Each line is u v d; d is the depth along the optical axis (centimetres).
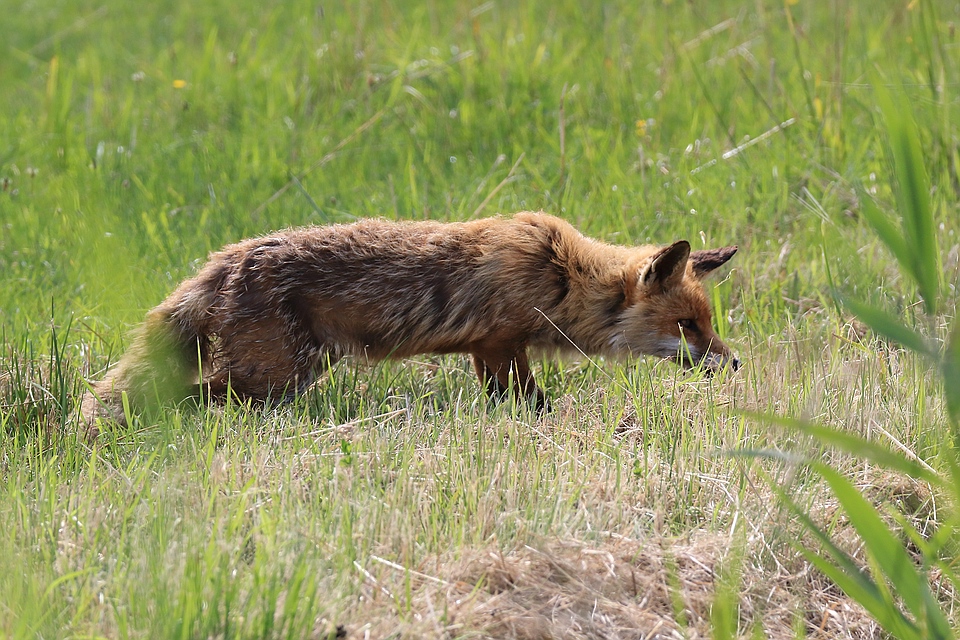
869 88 2177
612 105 2308
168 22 3431
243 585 867
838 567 979
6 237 1859
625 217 1831
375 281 1348
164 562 880
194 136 2283
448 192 1883
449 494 1061
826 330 1462
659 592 920
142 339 1344
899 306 1489
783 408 1233
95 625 826
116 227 1823
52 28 3475
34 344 1481
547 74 2428
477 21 2672
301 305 1330
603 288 1402
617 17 2814
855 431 1177
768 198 1862
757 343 1477
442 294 1362
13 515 980
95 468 1110
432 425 1220
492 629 855
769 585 953
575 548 952
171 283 1641
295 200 1953
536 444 1162
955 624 926
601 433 1205
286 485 1045
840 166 1984
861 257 1684
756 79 2402
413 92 2362
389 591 894
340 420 1294
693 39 2636
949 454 848
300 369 1333
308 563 898
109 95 2588
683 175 1948
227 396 1275
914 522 1052
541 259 1376
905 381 1275
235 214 1892
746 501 1058
